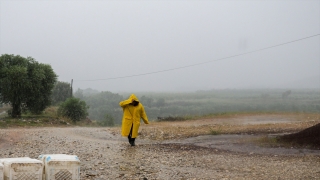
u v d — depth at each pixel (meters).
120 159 11.12
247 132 17.94
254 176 8.76
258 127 20.25
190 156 11.73
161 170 9.47
